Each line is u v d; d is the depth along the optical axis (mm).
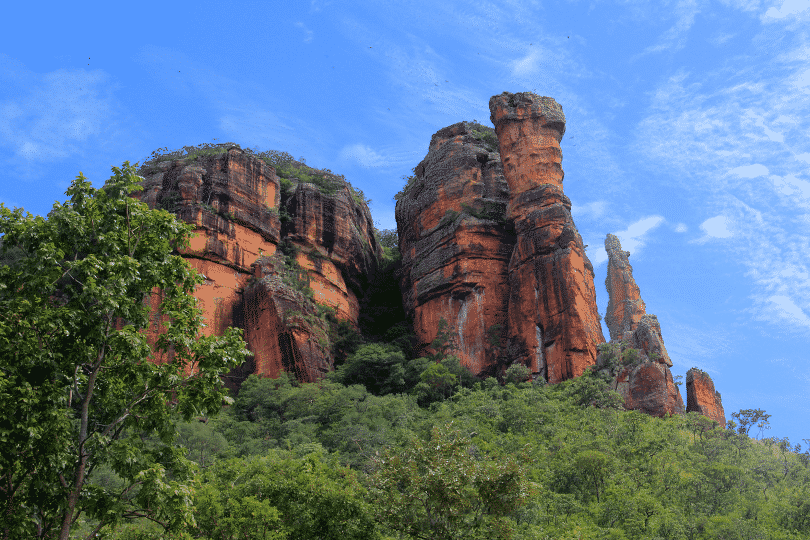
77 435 26594
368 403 82125
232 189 105000
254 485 41281
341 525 38312
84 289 25750
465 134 120562
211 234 100250
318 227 112812
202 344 28672
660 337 92500
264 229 106250
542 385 91000
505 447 68438
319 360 95750
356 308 116188
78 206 28172
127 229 28609
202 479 46000
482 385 96250
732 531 51938
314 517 38812
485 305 104188
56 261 26188
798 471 71062
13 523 23797
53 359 25516
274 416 83312
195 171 103812
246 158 109000
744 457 73625
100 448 25266
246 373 95250
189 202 101188
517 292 101062
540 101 109500
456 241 108562
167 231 29531
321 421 81812
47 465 24281
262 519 37531
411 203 119938
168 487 25938
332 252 113000
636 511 52875
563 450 64312
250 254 103562
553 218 101250
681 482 61500
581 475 60375
